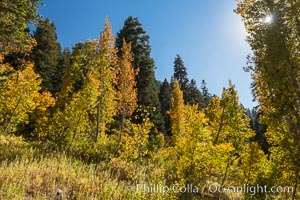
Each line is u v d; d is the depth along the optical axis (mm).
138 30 42062
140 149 19141
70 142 22891
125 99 29688
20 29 15734
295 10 12203
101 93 26578
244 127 24141
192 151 18578
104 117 27875
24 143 22781
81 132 24000
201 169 19234
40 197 12297
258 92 13344
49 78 42875
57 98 36312
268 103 12773
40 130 29266
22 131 35438
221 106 25328
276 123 12797
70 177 15336
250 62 13375
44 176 14812
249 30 13438
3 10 14445
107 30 27594
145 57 41344
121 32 42125
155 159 23969
